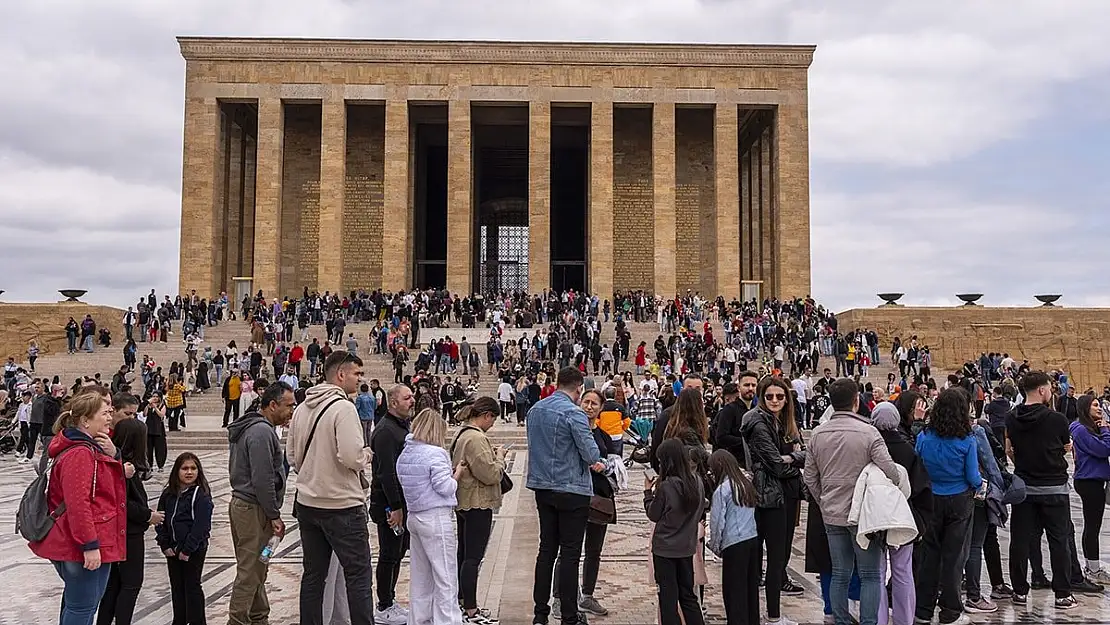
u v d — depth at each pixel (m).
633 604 10.38
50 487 7.46
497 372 41.12
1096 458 11.16
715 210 60.53
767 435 9.46
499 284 70.56
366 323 50.28
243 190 66.06
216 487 20.50
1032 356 50.19
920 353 42.81
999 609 10.16
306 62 59.81
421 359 37.97
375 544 14.22
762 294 65.31
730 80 60.75
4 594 10.73
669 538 8.57
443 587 8.70
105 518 7.57
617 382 21.56
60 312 47.56
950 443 9.59
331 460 8.39
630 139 65.62
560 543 9.28
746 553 8.90
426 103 60.56
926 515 9.27
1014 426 10.48
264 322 45.88
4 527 15.34
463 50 60.09
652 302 53.56
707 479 9.04
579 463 9.20
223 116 62.53
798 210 60.03
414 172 63.44
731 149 60.31
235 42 59.53
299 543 14.05
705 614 9.98
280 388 9.18
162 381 34.81
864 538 8.56
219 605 10.11
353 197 63.88
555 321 46.91
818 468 9.04
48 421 24.08
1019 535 10.41
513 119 64.31
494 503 9.80
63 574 7.50
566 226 71.31
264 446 8.63
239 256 65.56
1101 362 50.06
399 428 9.84
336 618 9.30
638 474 23.33
